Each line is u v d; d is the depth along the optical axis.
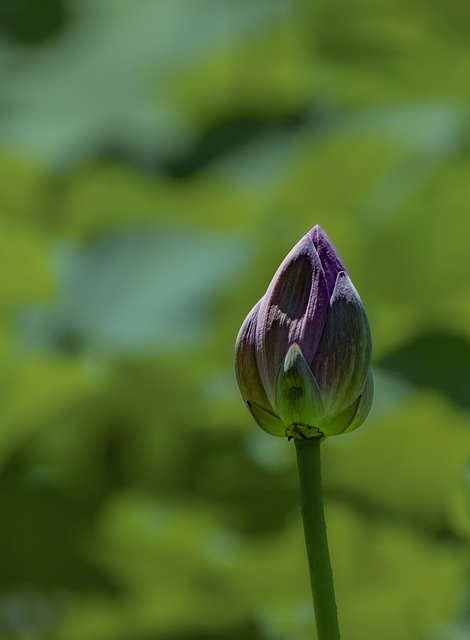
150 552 2.89
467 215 3.01
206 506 3.29
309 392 1.86
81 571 3.38
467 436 2.85
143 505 3.10
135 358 3.17
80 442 3.49
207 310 3.18
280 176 3.52
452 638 2.72
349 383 1.86
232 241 3.30
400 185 3.34
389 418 2.84
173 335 3.16
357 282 3.13
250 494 3.27
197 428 3.34
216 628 2.89
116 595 3.38
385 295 3.13
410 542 2.71
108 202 3.59
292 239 3.18
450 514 2.75
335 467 3.01
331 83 3.48
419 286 3.11
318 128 3.72
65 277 3.29
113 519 2.96
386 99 3.44
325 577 1.84
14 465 3.48
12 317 3.27
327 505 2.85
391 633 2.80
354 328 1.86
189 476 3.39
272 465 3.22
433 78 3.30
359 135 3.24
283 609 2.87
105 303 3.26
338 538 2.73
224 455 3.31
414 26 3.19
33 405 3.37
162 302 3.22
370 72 3.34
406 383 2.90
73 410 3.39
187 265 3.29
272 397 1.87
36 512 3.39
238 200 3.43
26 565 3.42
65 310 3.25
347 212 3.37
